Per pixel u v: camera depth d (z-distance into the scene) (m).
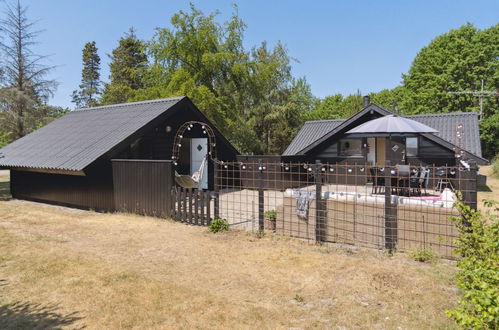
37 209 10.41
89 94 48.78
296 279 4.76
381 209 6.02
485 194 12.54
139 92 25.84
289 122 31.89
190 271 5.10
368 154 15.90
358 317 3.70
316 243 6.38
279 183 14.25
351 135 12.55
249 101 30.39
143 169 9.09
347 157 15.88
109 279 4.73
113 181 9.73
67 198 10.91
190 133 13.33
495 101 31.42
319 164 6.51
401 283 4.53
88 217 9.10
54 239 6.82
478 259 3.12
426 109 33.41
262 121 31.12
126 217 8.92
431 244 5.62
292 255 5.73
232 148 15.09
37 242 6.56
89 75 49.03
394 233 5.90
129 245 6.42
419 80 34.88
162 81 24.70
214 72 24.62
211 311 3.85
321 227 6.50
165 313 3.80
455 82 32.41
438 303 3.97
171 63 24.70
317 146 16.52
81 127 12.98
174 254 5.88
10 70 24.19
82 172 9.32
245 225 8.08
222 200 11.85
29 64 25.16
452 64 31.86
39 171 11.09
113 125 11.84
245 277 4.86
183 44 24.23
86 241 6.72
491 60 32.03
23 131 23.91
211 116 22.20
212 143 14.12
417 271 4.93
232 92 26.00
